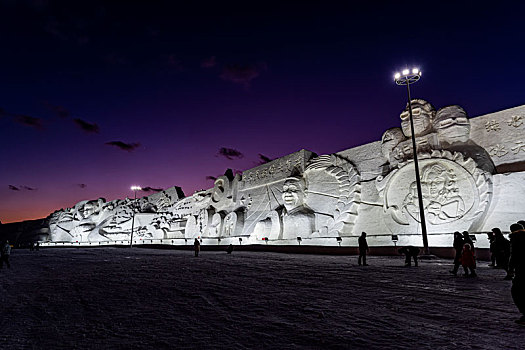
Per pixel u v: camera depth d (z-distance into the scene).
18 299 5.83
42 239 49.69
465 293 5.35
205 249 26.41
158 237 39.25
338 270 8.82
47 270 10.70
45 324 4.12
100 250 26.44
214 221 31.33
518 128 14.09
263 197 27.41
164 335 3.53
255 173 29.28
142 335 3.55
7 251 11.80
